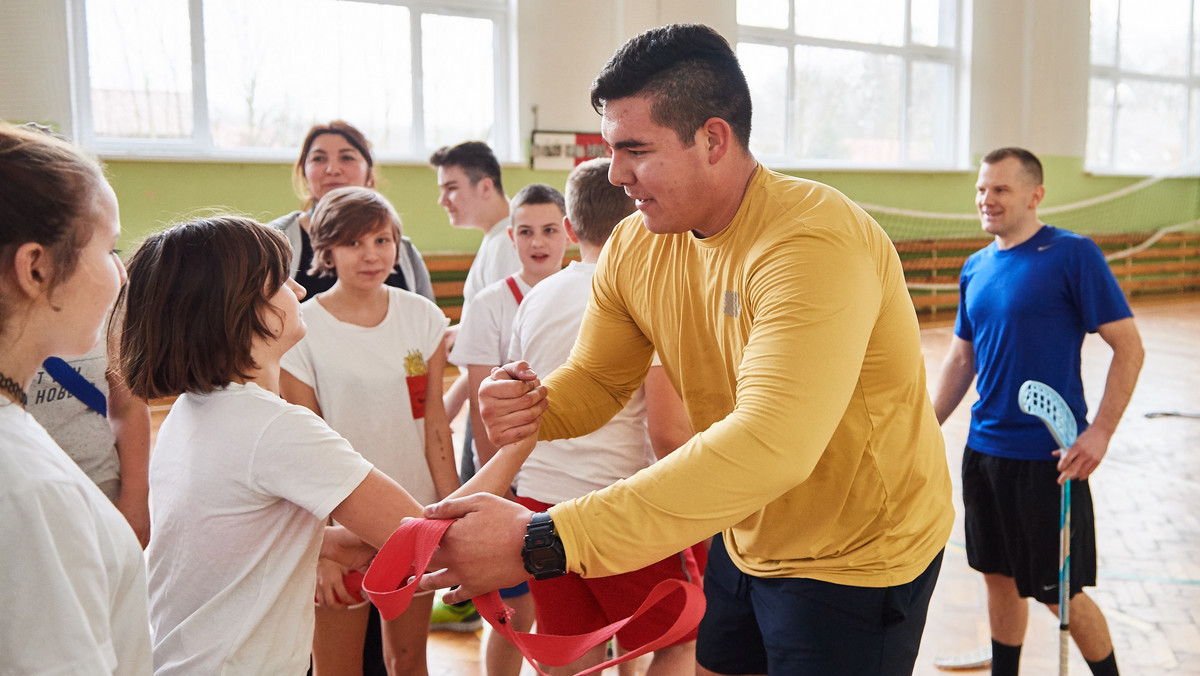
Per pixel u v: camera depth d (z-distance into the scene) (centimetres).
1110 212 1139
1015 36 1033
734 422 110
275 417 123
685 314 143
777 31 927
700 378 146
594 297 162
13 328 82
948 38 1022
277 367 135
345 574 162
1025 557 228
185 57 670
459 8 758
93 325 89
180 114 673
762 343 115
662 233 135
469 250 782
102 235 88
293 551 126
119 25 647
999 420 232
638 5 793
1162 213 1195
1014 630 238
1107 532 379
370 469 127
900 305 133
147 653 91
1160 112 1180
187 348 122
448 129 770
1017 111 1048
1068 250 225
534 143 777
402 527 114
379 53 737
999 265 238
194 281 122
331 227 201
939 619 299
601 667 119
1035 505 224
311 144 327
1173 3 1162
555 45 773
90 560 79
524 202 239
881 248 131
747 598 158
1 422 79
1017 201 234
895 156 1016
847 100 980
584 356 163
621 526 107
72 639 76
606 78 122
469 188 327
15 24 594
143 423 183
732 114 124
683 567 190
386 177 745
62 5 608
